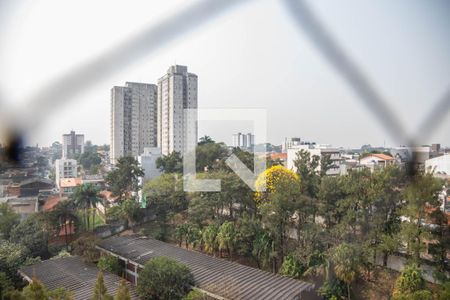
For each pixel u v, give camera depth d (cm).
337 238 2639
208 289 2075
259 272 2352
